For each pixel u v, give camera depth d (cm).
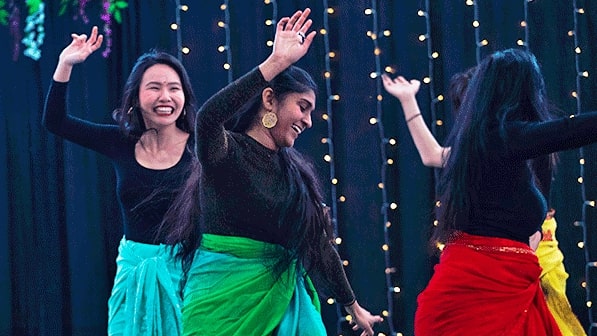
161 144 488
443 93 729
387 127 722
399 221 721
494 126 370
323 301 701
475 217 375
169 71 489
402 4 729
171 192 476
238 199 344
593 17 755
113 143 491
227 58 700
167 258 469
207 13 700
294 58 323
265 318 345
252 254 346
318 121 713
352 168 716
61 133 495
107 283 677
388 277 714
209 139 331
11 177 675
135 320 464
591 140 344
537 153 355
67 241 674
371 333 392
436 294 374
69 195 673
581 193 749
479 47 735
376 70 720
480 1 738
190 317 347
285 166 355
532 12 746
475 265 370
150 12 690
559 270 653
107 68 681
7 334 668
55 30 680
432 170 720
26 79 679
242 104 326
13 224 675
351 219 715
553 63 746
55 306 677
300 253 353
